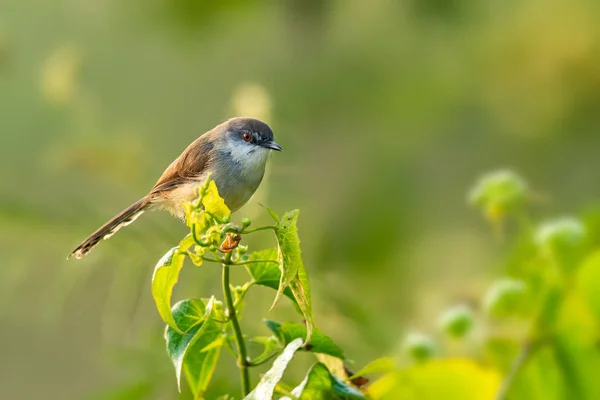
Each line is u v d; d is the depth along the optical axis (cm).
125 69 1379
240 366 580
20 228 1039
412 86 1380
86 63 1301
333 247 1270
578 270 806
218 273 945
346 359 601
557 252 807
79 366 1321
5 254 1080
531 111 1361
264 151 994
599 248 849
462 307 816
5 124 1265
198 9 1380
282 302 902
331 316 978
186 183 970
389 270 1243
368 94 1377
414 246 1272
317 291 996
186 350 542
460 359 780
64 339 1305
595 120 1340
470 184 1338
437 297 1110
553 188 1347
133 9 1395
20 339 1327
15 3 1388
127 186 1127
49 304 1133
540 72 1345
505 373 824
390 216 1292
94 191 1158
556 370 812
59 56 1201
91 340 1294
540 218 982
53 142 1244
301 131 1302
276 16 1406
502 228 876
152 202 977
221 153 979
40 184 1205
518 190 834
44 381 1345
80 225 1061
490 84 1377
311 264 1054
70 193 1167
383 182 1318
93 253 1012
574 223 806
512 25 1373
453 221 1311
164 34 1402
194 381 609
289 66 1395
